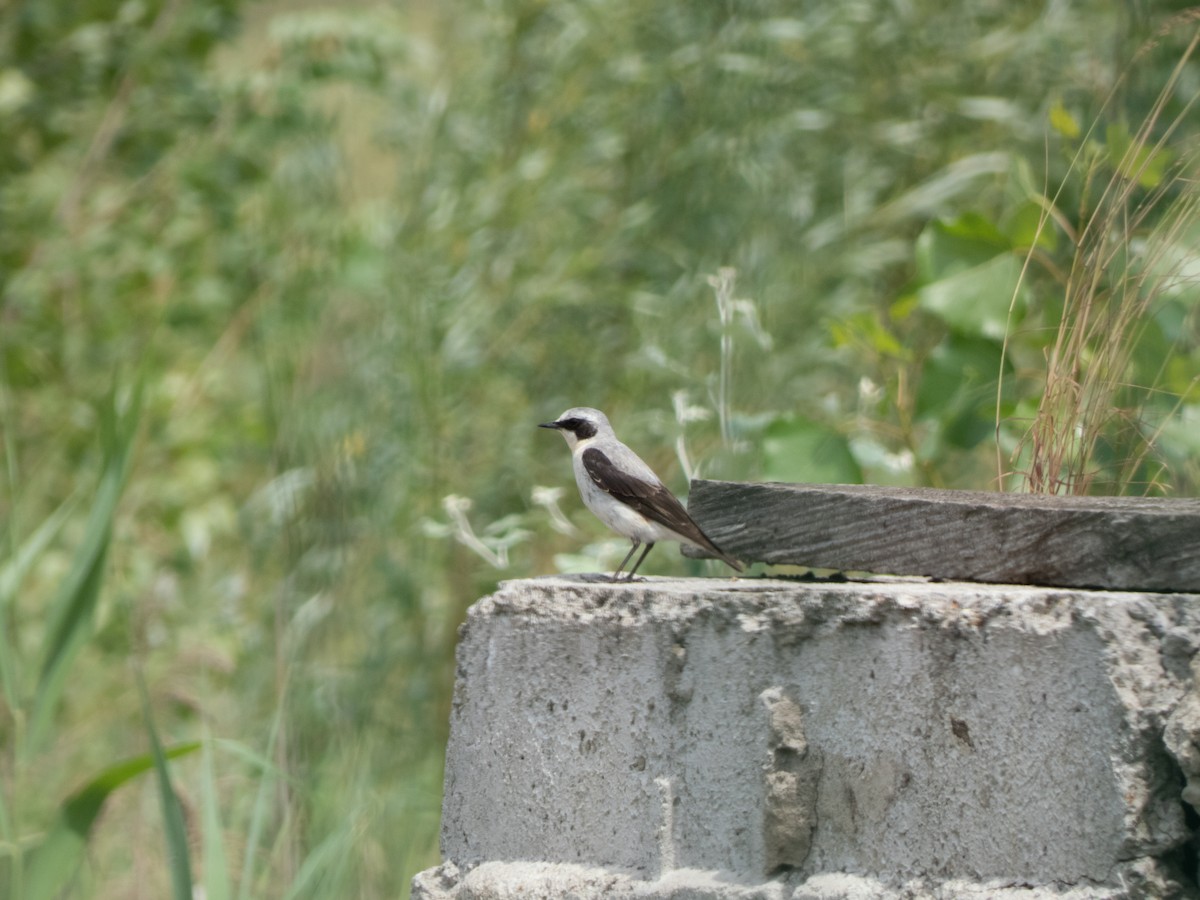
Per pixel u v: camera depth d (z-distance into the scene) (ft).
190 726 38.60
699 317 40.75
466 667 18.30
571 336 45.44
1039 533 16.93
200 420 52.13
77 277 53.62
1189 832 14.79
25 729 27.02
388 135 50.06
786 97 44.73
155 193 54.70
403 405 41.34
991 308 29.37
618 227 44.37
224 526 49.88
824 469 28.22
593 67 46.91
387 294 43.75
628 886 16.79
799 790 16.21
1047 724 15.24
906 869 15.71
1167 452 26.04
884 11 45.60
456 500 31.89
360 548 39.40
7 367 50.96
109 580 44.39
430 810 33.71
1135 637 15.19
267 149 53.57
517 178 44.73
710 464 31.63
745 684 16.69
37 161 55.72
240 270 51.96
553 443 43.88
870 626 16.10
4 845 24.64
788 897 15.96
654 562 35.04
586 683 17.51
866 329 31.68
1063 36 43.80
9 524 29.91
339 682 36.40
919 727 15.76
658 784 17.03
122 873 32.40
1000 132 46.73
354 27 51.96
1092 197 34.27
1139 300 26.07
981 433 29.35
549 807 17.61
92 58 54.19
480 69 48.75
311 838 28.96
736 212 43.32
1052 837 15.14
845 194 44.45
